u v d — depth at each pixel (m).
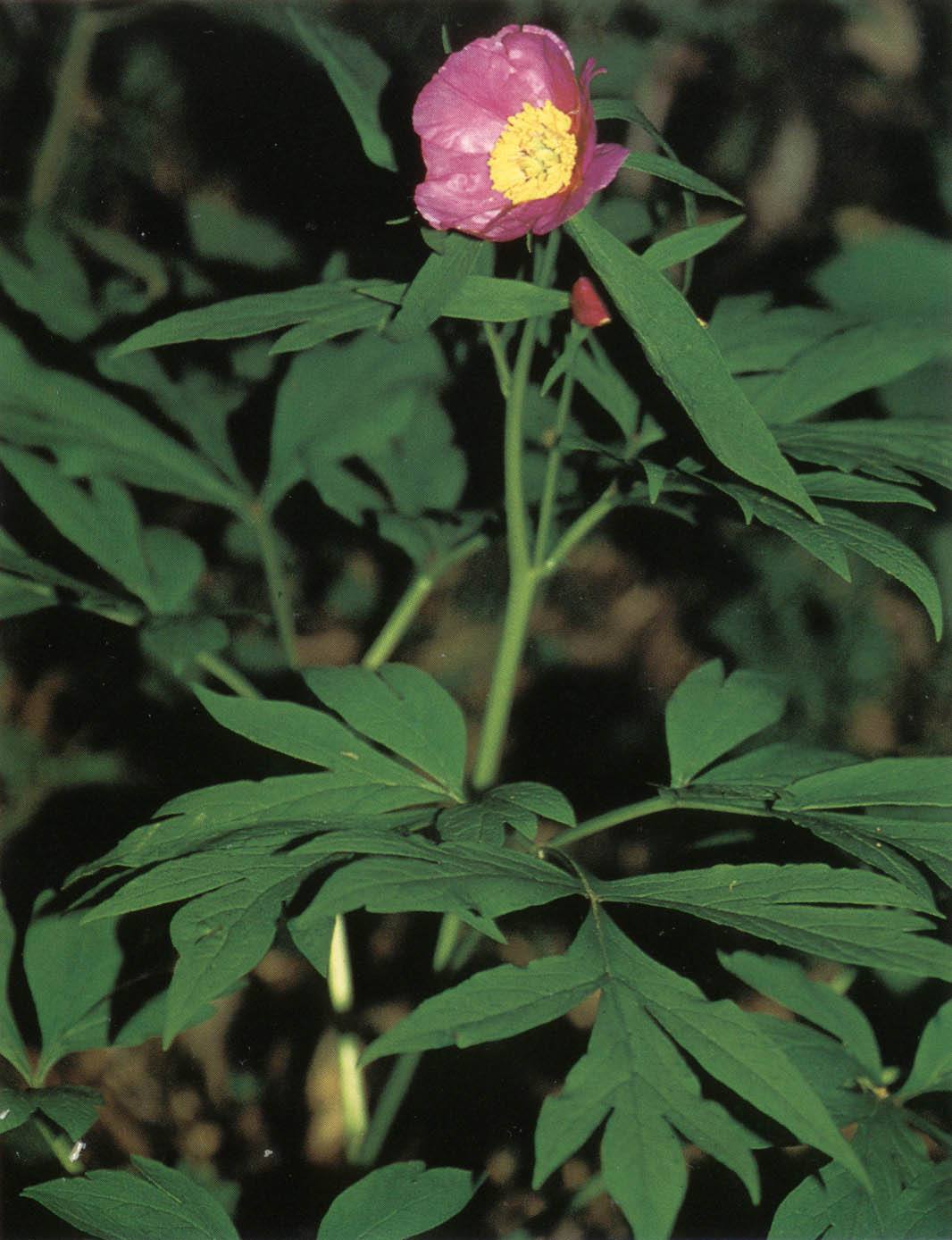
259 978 1.96
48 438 1.78
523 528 1.65
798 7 2.07
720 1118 1.46
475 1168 1.86
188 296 1.93
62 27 2.14
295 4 2.07
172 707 2.01
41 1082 1.63
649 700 2.10
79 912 1.66
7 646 2.01
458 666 2.15
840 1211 1.55
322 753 1.58
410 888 1.50
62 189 2.05
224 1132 1.89
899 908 1.54
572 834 1.61
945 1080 1.60
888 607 2.10
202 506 2.14
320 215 2.00
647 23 2.05
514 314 1.55
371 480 1.90
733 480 1.62
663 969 1.50
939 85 2.06
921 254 1.90
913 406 1.91
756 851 1.71
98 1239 1.55
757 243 2.03
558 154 1.56
